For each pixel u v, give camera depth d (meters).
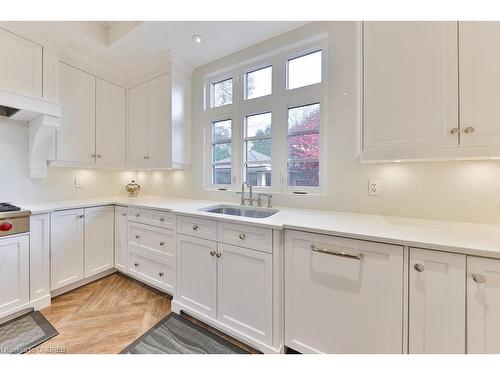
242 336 1.46
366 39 1.30
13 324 1.66
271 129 2.11
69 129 2.33
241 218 1.48
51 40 1.98
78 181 2.65
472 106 1.04
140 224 2.22
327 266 1.21
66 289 2.14
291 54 2.00
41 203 2.26
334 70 1.75
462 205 1.35
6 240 1.68
